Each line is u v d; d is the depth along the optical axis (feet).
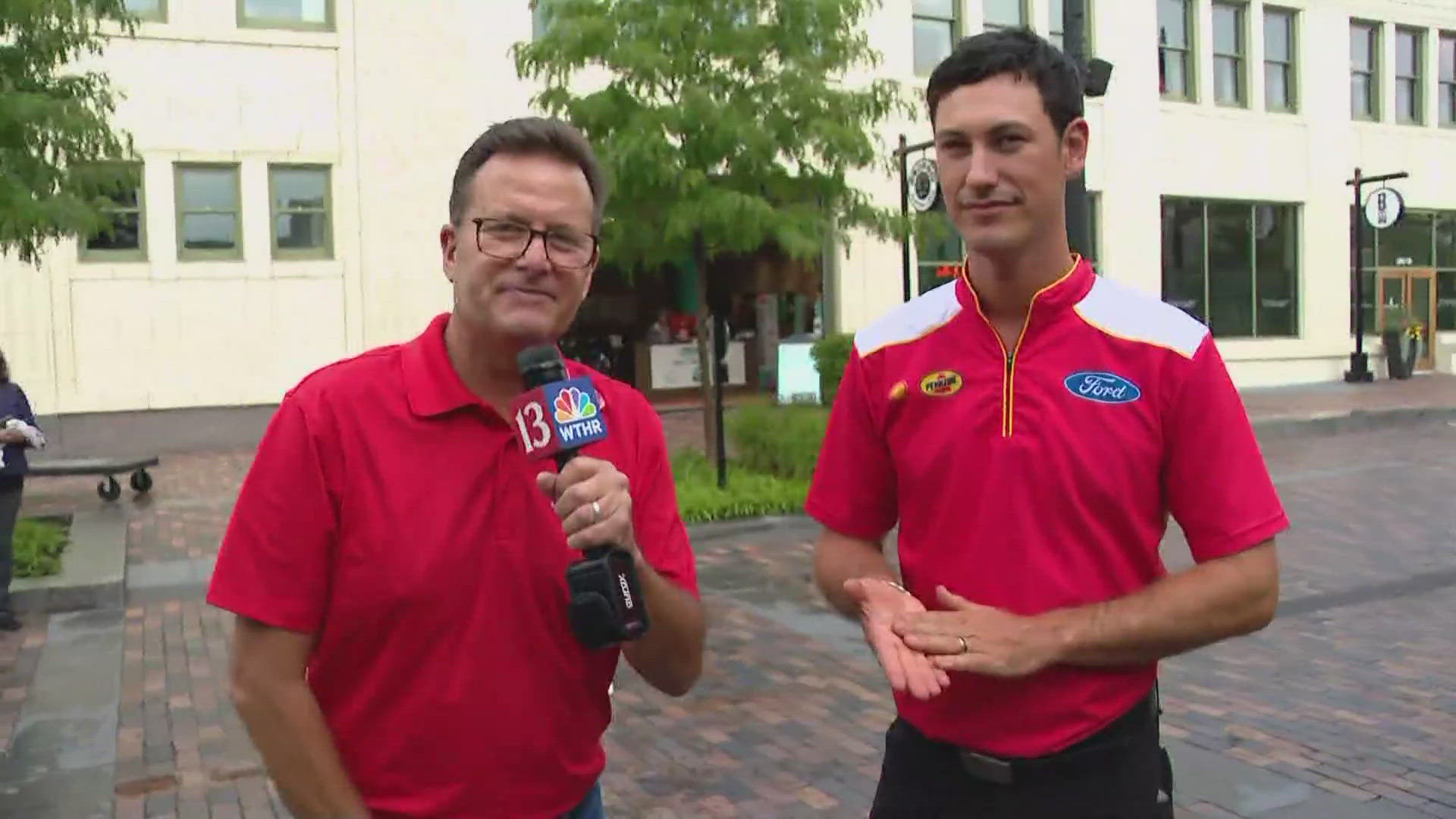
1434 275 82.99
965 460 6.93
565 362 6.64
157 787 14.57
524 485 6.16
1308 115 76.18
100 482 39.32
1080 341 6.79
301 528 5.89
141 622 22.82
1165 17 71.51
